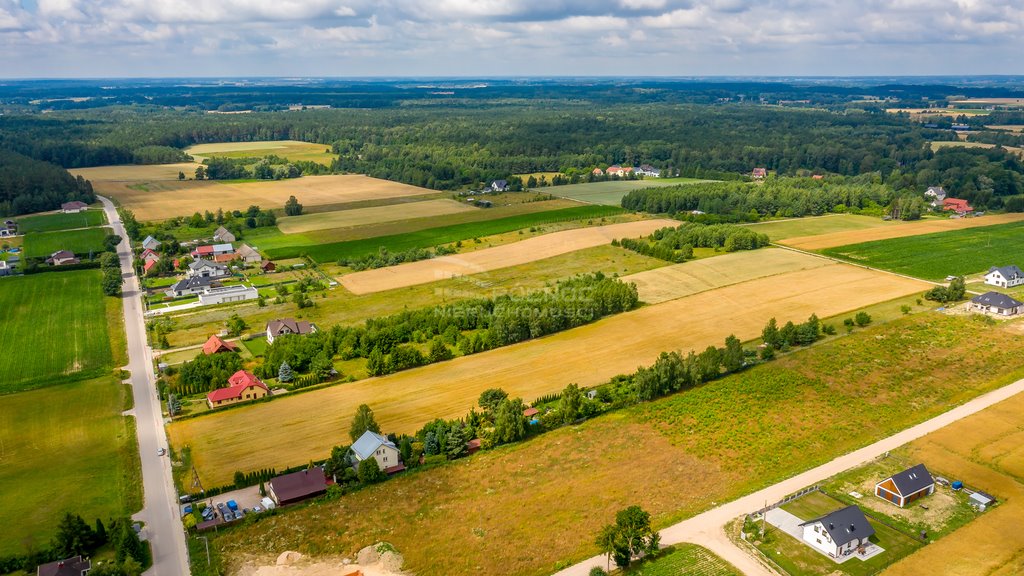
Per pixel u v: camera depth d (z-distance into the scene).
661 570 73.56
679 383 113.50
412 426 102.06
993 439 98.69
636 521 74.56
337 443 97.38
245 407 108.12
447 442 94.94
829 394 112.69
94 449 96.62
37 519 81.62
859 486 88.44
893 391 113.88
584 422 104.69
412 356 122.00
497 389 108.06
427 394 112.00
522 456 95.75
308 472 88.19
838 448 97.75
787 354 127.19
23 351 130.50
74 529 75.31
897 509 83.81
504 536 79.31
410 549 77.31
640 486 88.81
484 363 123.69
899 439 99.56
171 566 74.12
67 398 111.75
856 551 76.62
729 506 84.81
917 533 79.50
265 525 81.06
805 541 78.31
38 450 96.56
